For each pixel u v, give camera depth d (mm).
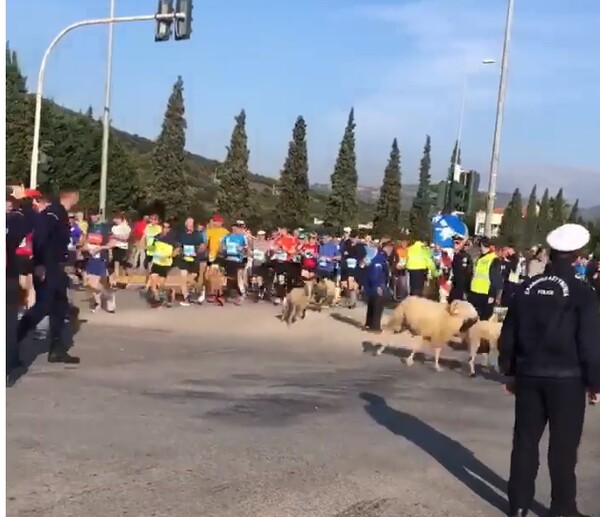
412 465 6629
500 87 22344
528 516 5559
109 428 7039
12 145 42750
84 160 52031
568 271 5277
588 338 5102
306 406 8641
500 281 15078
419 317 11859
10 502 5094
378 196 87188
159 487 5582
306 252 20062
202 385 9391
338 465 6438
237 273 19203
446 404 9352
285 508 5332
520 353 5379
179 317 15703
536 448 5441
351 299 19984
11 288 9141
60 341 10000
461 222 20641
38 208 10297
